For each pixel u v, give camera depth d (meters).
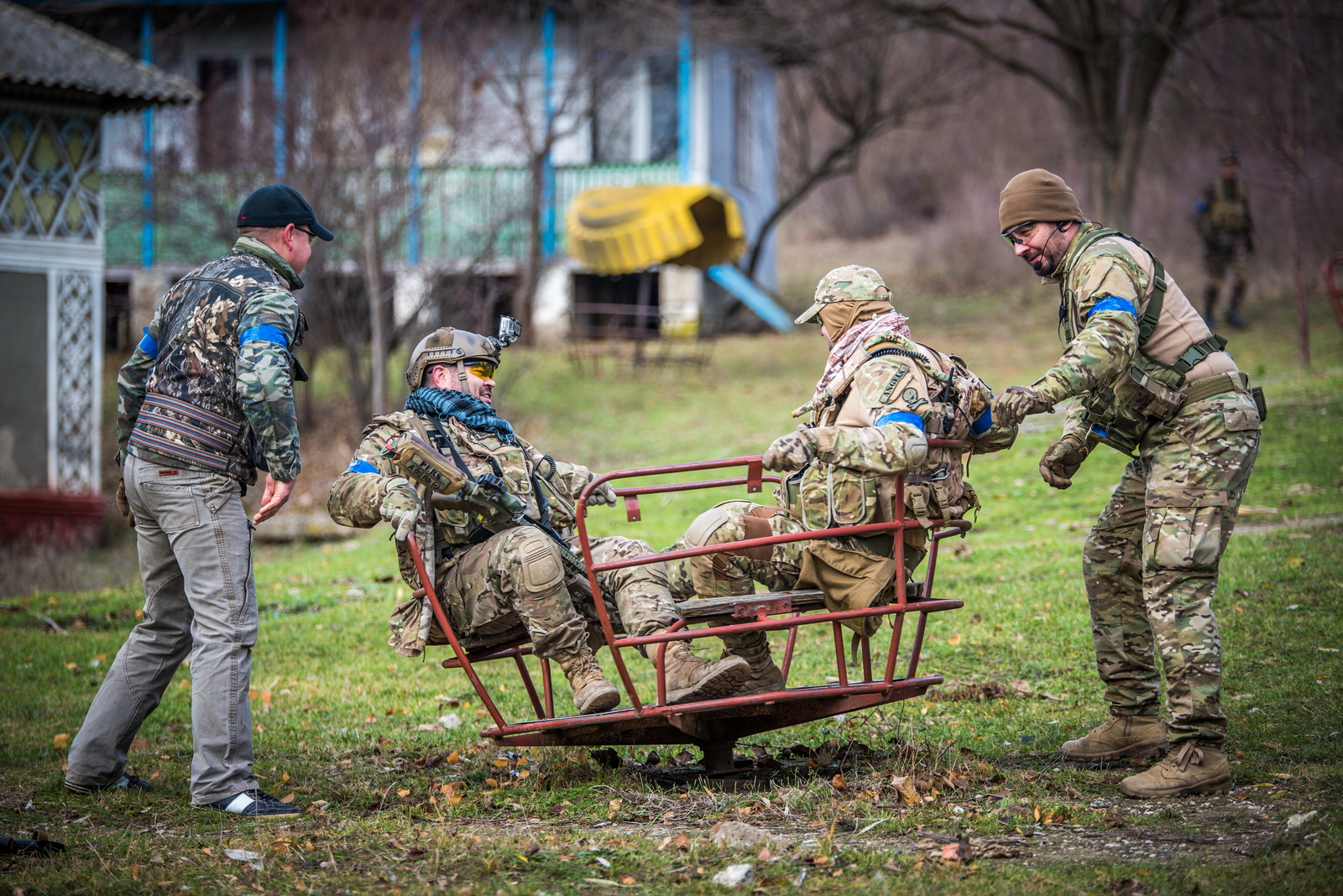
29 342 21.67
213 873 5.80
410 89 26.00
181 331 7.10
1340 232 32.84
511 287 32.50
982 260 40.97
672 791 7.12
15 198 21.38
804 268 49.41
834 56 37.31
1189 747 6.54
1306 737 7.29
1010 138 53.19
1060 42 31.91
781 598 6.65
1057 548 13.34
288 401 6.92
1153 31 30.33
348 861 6.00
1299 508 13.75
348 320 24.61
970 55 40.38
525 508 6.95
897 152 57.53
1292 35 25.31
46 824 6.84
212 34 33.56
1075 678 9.20
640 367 29.73
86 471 22.25
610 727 6.96
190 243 28.64
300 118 24.53
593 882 5.57
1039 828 6.14
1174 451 6.74
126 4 32.44
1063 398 6.35
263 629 12.41
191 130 26.77
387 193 24.53
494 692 9.89
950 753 7.44
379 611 12.92
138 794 7.36
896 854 5.77
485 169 31.36
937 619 11.09
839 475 6.62
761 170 42.00
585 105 33.97
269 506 7.02
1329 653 8.95
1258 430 6.74
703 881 5.55
